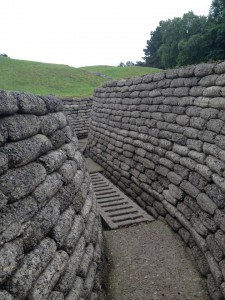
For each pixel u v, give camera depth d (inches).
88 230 155.5
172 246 208.5
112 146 384.2
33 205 102.9
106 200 284.4
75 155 167.5
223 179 168.6
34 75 1381.6
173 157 237.9
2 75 1317.7
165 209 244.1
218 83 186.1
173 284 171.6
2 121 98.1
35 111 121.7
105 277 174.4
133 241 216.5
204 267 175.6
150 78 292.7
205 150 194.2
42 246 103.0
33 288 91.7
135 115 323.9
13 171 98.0
